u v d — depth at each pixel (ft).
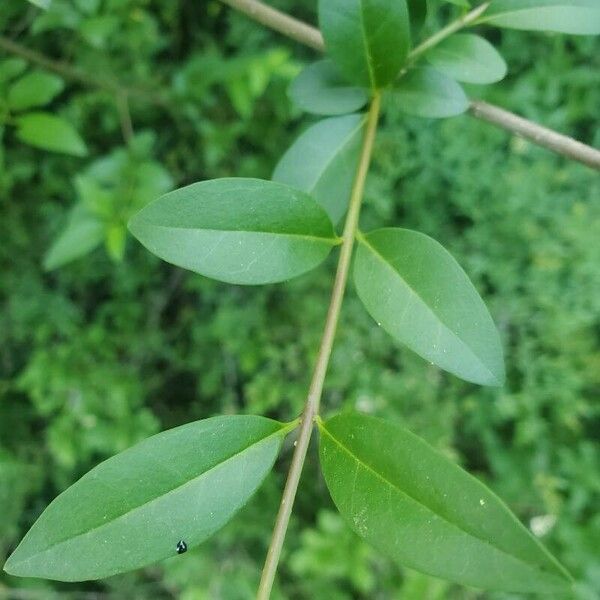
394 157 1.53
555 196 1.57
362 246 0.45
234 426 0.40
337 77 0.56
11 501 1.61
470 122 1.52
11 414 1.70
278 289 1.64
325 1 0.49
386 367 1.67
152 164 1.14
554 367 1.61
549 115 1.52
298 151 0.55
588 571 1.53
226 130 1.43
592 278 1.55
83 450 1.58
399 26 0.49
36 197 1.51
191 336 1.75
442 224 1.62
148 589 1.69
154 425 1.63
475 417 1.69
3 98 0.88
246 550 1.70
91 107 1.41
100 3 1.06
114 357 1.66
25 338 1.68
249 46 1.47
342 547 1.56
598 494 1.64
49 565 0.36
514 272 1.59
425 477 0.36
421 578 1.53
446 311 0.42
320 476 1.63
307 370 1.64
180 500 0.38
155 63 1.46
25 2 1.18
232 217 0.42
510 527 0.33
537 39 1.49
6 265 1.56
